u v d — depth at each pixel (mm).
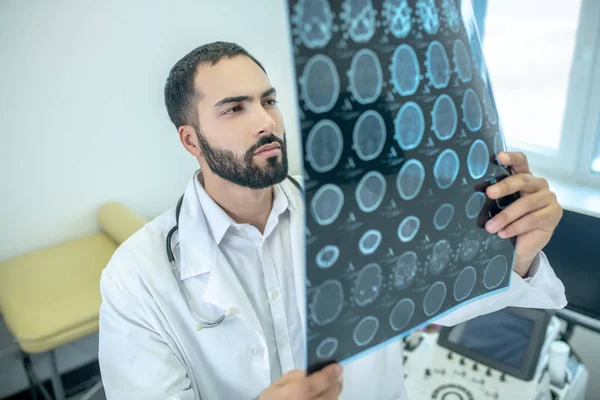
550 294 860
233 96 776
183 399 785
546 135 1931
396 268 550
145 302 854
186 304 848
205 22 2195
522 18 1862
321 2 435
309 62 435
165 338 860
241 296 862
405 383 1136
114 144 2070
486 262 654
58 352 1992
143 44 2043
